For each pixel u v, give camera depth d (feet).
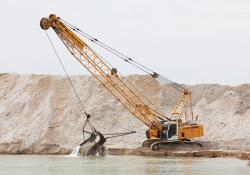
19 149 309.01
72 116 370.73
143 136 333.62
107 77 290.56
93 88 402.93
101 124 357.61
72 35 270.46
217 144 309.01
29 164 207.21
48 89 410.93
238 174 157.69
